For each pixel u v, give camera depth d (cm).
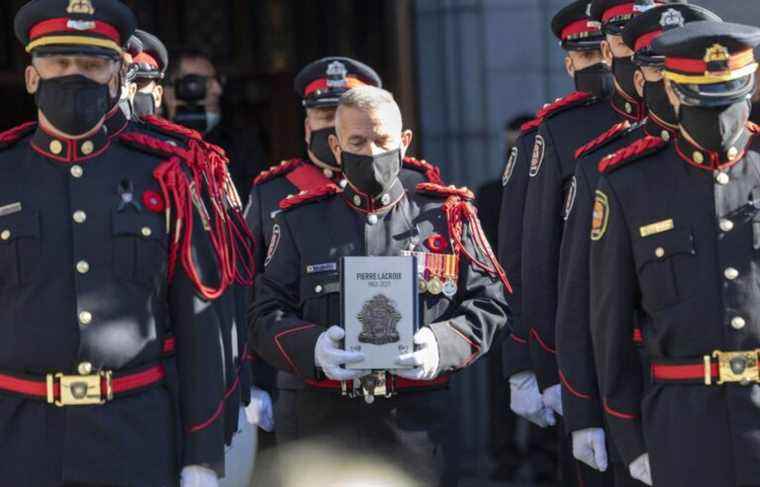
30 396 1780
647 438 1850
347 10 3397
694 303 1817
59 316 1775
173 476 1822
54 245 1784
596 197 1895
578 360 1983
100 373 1778
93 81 1750
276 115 3431
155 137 1884
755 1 2764
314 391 2002
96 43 1741
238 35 3438
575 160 2155
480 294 1991
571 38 2267
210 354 1823
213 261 1838
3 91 3422
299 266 2003
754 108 2517
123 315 1784
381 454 1973
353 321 1908
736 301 1808
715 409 1809
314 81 2345
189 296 1819
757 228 1823
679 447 1817
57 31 1734
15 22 1773
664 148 1873
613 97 2238
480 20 2966
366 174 1938
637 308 1902
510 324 2105
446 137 2992
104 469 1769
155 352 1811
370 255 1973
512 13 2958
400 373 1920
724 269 1814
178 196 1811
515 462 3002
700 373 1817
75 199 1794
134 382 1797
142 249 1792
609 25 2167
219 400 1827
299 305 2002
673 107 1877
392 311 1908
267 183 2361
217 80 2856
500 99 2972
